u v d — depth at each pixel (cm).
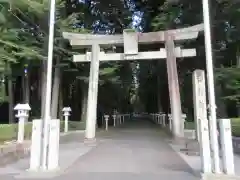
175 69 1788
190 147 1245
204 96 1309
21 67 2073
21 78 2606
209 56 860
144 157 1170
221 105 2169
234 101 2198
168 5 2223
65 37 1842
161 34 1812
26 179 806
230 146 800
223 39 2209
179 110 1752
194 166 978
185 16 2217
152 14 2980
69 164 1015
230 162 795
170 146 1530
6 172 898
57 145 895
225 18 2070
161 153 1280
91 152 1324
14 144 1153
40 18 1872
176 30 1805
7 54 1717
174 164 1018
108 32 3070
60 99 2683
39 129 885
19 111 1255
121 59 1831
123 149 1415
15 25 1858
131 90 5772
